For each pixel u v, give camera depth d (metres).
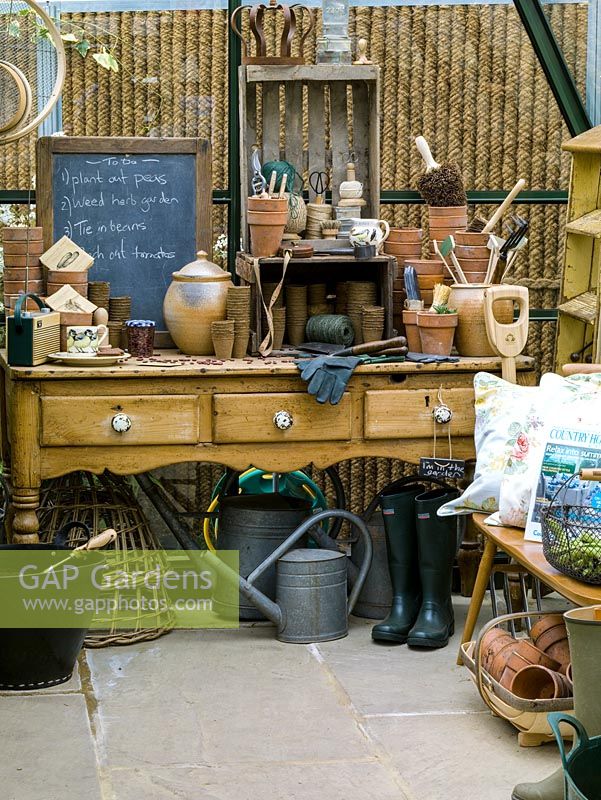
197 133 4.80
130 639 4.24
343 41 4.62
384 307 4.50
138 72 4.78
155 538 4.43
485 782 3.43
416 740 3.63
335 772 3.47
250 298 4.48
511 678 3.64
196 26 4.77
